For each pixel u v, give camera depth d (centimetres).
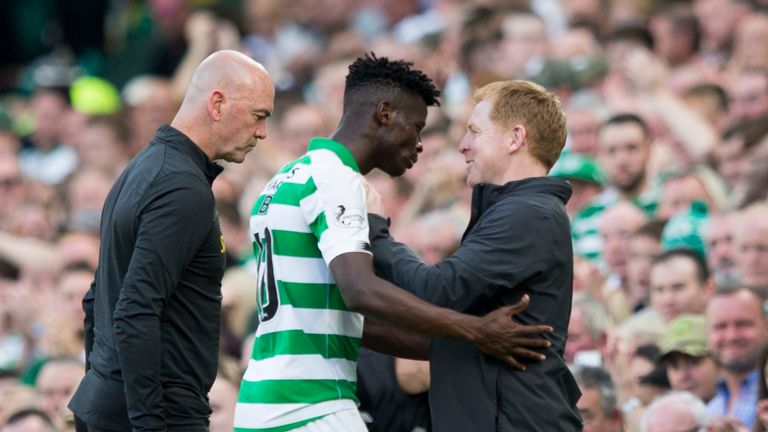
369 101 2192
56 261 4438
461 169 3888
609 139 3747
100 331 2191
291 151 4462
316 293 2150
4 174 4838
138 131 5081
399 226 3916
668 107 4022
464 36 4656
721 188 3534
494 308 2139
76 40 6325
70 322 3706
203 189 2153
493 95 2212
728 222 3219
